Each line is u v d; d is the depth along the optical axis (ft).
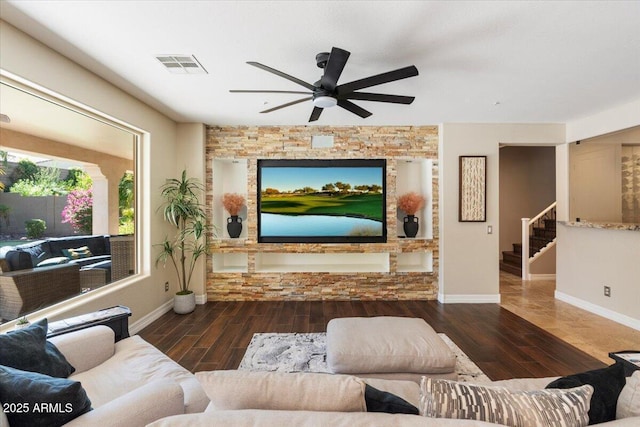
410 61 7.97
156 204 12.01
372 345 6.46
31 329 5.12
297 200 14.35
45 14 6.07
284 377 3.26
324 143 14.30
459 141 13.85
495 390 3.16
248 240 14.10
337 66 6.29
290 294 14.16
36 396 3.40
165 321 11.62
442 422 2.55
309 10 5.97
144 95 10.34
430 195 14.34
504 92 10.09
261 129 14.16
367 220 14.34
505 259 21.77
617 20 6.23
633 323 10.97
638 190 11.27
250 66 8.26
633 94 10.26
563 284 14.15
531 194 22.72
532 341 9.89
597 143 12.65
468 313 12.48
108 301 9.35
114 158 10.50
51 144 8.29
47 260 8.19
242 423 2.55
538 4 5.78
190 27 6.53
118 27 6.52
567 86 9.60
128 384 5.26
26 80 6.84
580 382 3.51
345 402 3.03
